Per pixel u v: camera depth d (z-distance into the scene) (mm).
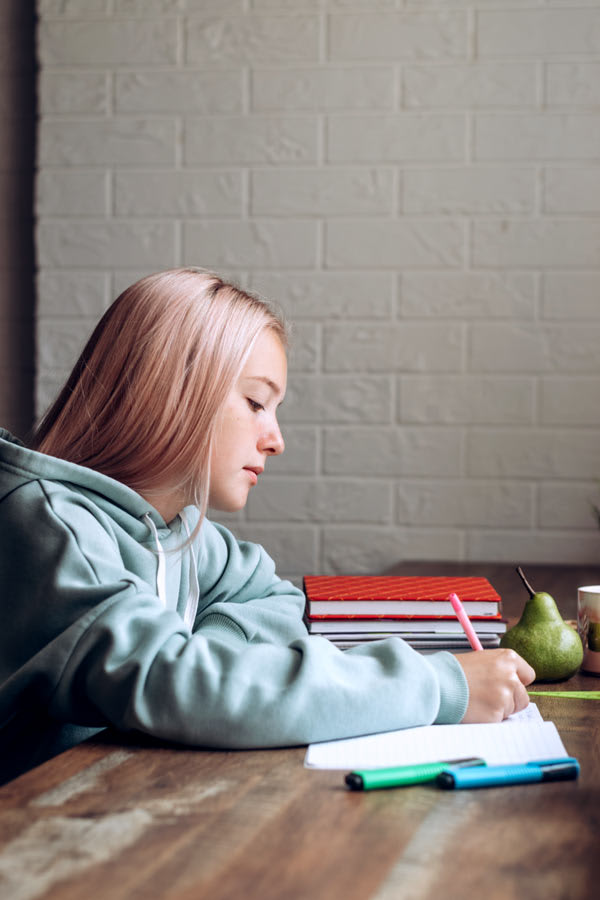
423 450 2383
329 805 685
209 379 1062
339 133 2383
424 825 650
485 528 2371
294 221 2400
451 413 2375
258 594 1328
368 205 2383
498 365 2361
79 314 2467
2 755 1019
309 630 1180
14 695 897
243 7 2395
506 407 2363
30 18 2525
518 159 2344
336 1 2371
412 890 547
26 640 923
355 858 591
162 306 1077
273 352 1116
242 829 636
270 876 562
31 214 2549
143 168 2438
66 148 2453
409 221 2373
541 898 540
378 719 852
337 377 2400
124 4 2422
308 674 845
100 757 793
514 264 2352
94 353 1104
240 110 2406
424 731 863
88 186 2451
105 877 558
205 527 1300
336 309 2396
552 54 2328
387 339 2387
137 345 1071
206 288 1098
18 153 2549
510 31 2334
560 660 1098
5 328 2572
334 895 539
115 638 860
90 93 2439
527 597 1714
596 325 2338
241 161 2412
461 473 2377
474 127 2350
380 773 724
